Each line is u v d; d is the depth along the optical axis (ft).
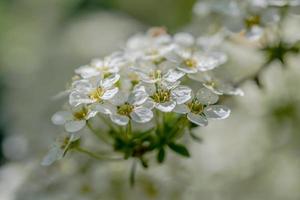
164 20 0.89
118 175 0.60
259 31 0.56
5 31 0.98
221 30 0.61
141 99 0.46
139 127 0.52
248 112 0.71
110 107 0.46
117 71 0.49
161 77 0.48
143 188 0.60
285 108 0.69
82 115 0.47
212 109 0.47
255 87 0.69
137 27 0.91
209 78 0.50
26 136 0.72
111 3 0.98
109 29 0.90
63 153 0.48
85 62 0.84
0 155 0.80
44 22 0.99
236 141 0.70
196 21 0.66
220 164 0.69
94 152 0.59
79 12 1.00
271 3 0.57
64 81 0.81
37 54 0.94
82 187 0.59
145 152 0.49
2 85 0.91
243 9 0.58
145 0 0.93
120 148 0.50
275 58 0.57
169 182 0.61
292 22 0.65
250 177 0.69
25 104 0.82
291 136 0.70
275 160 0.70
